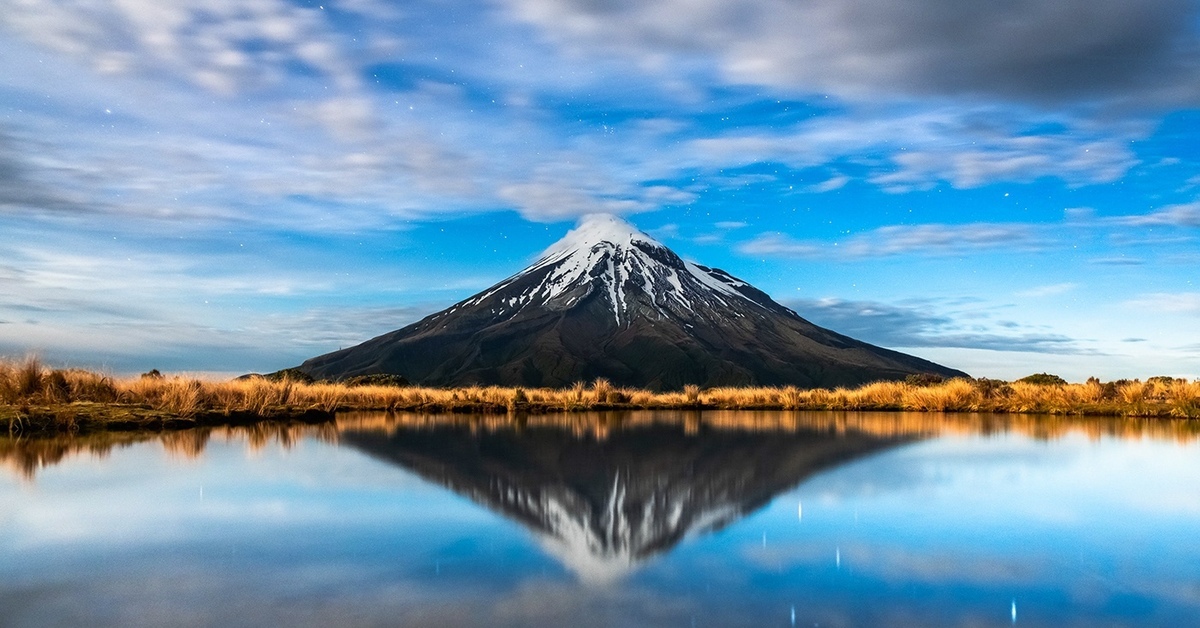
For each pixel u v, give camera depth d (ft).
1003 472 24.72
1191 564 13.48
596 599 11.32
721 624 10.39
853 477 23.41
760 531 15.88
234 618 10.53
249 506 18.25
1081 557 13.92
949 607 11.20
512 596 11.50
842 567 13.10
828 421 55.21
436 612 10.78
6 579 12.28
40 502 18.65
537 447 32.83
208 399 55.16
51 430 37.73
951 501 19.33
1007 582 12.38
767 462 27.35
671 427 47.34
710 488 21.24
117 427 40.47
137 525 16.07
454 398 82.48
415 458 28.07
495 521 16.66
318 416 55.52
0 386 46.06
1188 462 27.50
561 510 17.98
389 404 73.41
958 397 78.54
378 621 10.41
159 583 12.05
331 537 15.06
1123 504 18.94
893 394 88.53
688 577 12.51
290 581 12.19
